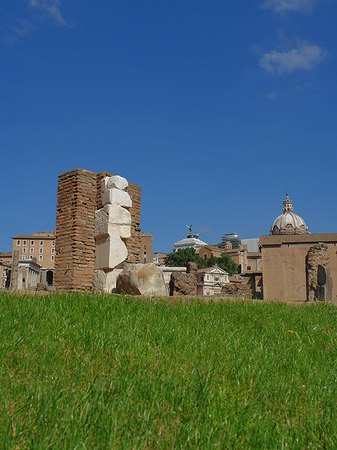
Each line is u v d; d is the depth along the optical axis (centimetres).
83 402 418
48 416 387
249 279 6412
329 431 433
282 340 729
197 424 405
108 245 1404
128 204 1451
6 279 6925
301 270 4491
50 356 527
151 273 1213
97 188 1502
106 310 776
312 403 489
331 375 579
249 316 903
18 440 355
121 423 387
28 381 462
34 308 744
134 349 561
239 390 490
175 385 474
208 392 462
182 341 629
